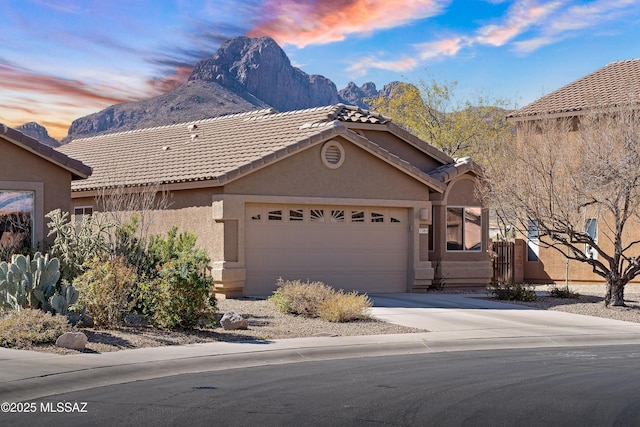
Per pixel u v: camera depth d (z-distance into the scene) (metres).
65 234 18.25
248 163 21.86
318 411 9.30
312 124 24.31
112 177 26.38
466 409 9.48
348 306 17.95
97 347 13.55
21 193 19.48
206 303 16.45
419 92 49.72
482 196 25.45
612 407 9.63
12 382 10.69
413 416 9.09
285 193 22.73
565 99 30.62
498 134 46.59
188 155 25.81
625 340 16.94
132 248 18.52
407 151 28.00
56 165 19.91
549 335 16.75
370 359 13.91
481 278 27.02
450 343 15.70
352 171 23.94
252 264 22.36
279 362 13.52
